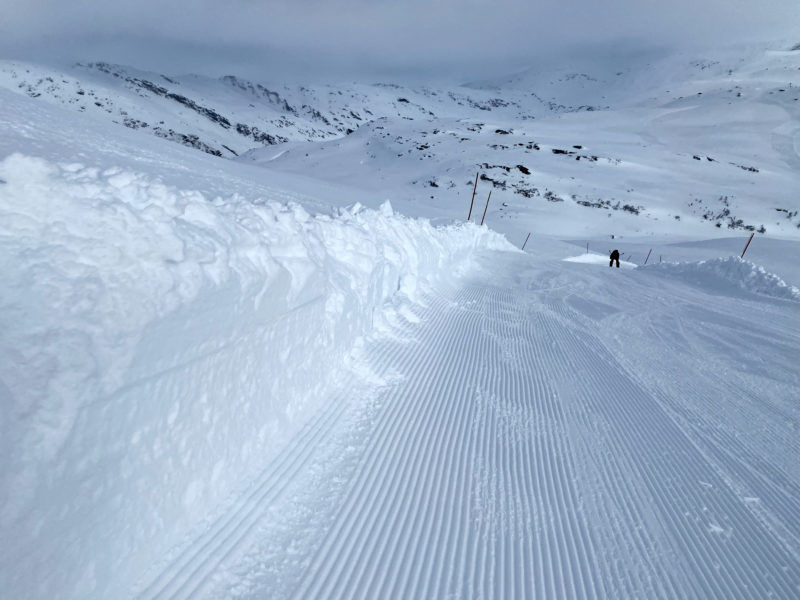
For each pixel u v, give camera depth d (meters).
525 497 2.83
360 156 103.31
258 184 17.50
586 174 84.00
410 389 4.04
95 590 1.54
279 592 1.86
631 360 6.21
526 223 60.84
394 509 2.50
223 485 2.28
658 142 126.56
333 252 4.55
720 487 3.35
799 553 2.74
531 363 5.41
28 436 1.26
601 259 32.28
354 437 3.12
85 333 1.44
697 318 9.76
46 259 1.48
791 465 3.87
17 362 1.28
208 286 1.98
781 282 13.59
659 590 2.26
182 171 11.50
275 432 2.78
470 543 2.36
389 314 5.77
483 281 11.01
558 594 2.12
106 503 1.56
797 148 120.06
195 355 1.98
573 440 3.70
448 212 59.38
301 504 2.38
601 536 2.60
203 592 1.77
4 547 1.22
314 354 3.37
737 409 4.98
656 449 3.78
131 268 1.66
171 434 1.88
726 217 69.88
